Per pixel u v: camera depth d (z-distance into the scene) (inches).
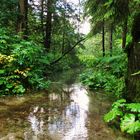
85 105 325.7
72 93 419.2
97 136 212.8
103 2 426.3
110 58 530.0
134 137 208.8
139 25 295.0
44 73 716.7
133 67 295.9
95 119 260.8
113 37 973.2
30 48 448.5
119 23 397.4
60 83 561.6
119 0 347.9
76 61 1455.5
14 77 398.0
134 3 378.0
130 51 306.8
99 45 1266.0
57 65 1040.8
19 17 635.5
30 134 217.6
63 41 1245.1
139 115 224.8
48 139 206.4
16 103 327.9
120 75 471.2
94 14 453.7
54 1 886.4
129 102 289.9
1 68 402.0
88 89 465.7
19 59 412.2
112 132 221.3
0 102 329.4
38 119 261.0
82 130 227.5
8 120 255.8
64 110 299.1
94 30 617.6
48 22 915.4
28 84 423.2
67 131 225.3
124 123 215.2
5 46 435.2
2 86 381.4
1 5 622.5
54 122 251.1
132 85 292.2
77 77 730.8
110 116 234.8
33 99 355.9
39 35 946.7
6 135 214.7
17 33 596.1
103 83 483.8
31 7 881.5
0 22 599.2
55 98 369.4
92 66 656.4
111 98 367.6
